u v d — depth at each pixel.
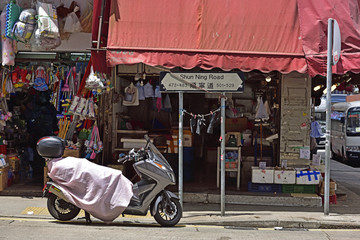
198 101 11.33
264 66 7.12
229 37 7.25
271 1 7.42
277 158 8.88
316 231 6.21
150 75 9.42
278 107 8.83
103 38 7.66
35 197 7.91
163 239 5.38
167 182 6.03
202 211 7.21
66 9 8.21
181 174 6.86
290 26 7.33
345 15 7.34
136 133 9.34
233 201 7.87
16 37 7.56
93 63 7.12
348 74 9.87
